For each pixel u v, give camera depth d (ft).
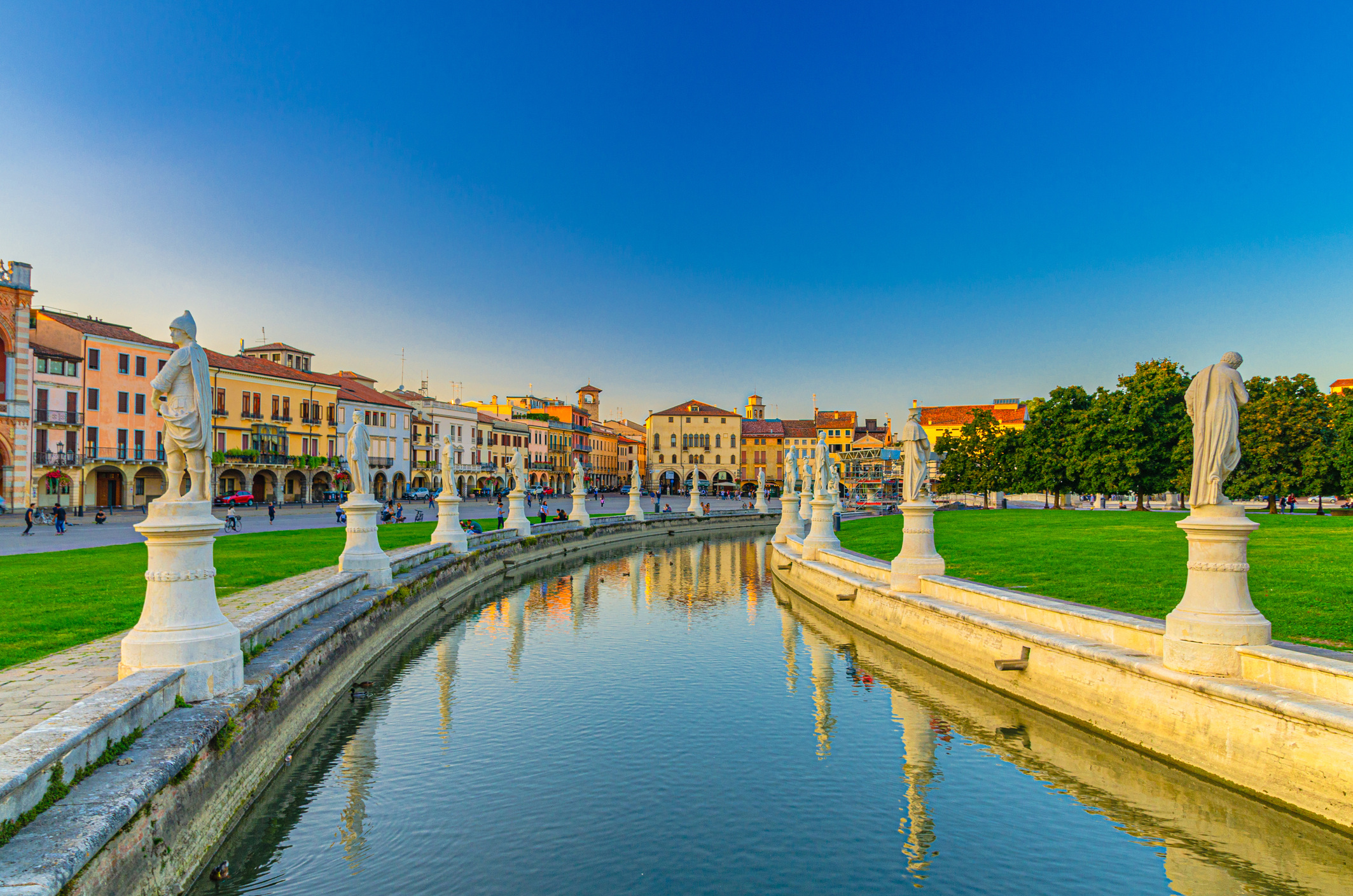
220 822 29.37
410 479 321.32
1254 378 169.78
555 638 70.69
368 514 66.49
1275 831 30.86
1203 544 35.50
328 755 40.88
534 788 36.99
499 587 105.70
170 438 30.27
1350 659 32.53
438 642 68.69
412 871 29.35
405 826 32.94
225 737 29.35
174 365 30.09
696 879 28.84
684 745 42.68
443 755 41.04
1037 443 202.80
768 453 474.08
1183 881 28.84
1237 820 32.45
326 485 280.51
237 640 31.99
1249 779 32.14
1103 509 195.52
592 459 481.87
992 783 37.68
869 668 58.95
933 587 62.28
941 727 45.60
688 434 466.70
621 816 33.86
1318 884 28.58
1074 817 34.24
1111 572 64.44
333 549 95.50
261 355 302.66
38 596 54.49
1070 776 38.75
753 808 35.06
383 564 66.18
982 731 44.93
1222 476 34.91
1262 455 157.58
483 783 37.60
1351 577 54.44
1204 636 34.60
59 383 199.52
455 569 92.32
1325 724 29.04
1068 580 61.72
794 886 28.48
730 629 75.51
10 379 182.29
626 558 147.64
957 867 29.76
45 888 16.62
